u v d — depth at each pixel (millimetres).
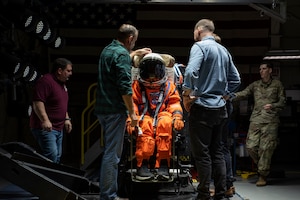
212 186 6043
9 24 5750
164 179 5273
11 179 3898
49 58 9391
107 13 9273
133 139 5422
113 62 4656
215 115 4637
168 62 5781
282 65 9695
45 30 5738
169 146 5258
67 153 9703
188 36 9383
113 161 4691
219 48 4773
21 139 7824
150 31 9367
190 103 4648
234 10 9367
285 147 9023
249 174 7570
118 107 4680
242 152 8047
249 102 8805
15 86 6602
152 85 5457
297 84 9594
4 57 5410
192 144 4711
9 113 6852
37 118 5457
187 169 5719
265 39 9328
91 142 9711
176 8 9391
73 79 9422
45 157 5379
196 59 4551
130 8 9281
